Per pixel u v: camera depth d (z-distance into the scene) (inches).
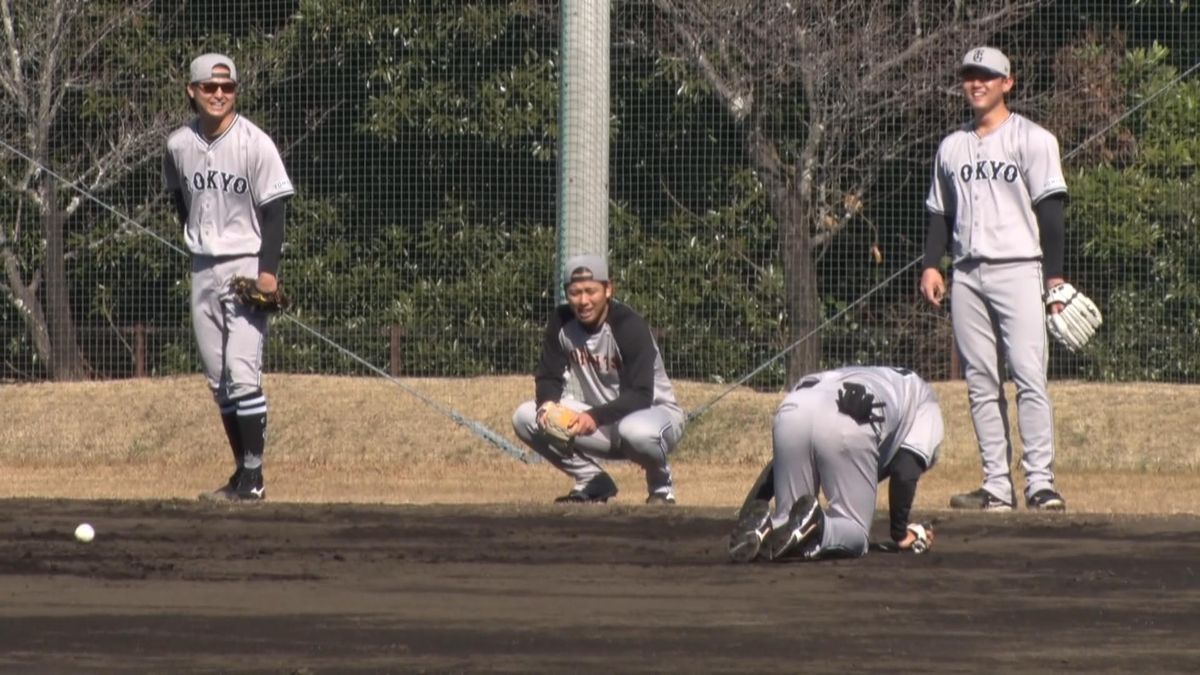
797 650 930.1
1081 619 1018.7
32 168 2851.9
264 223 1636.3
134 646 940.6
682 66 2751.0
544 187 2925.7
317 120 2925.7
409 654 920.3
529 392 2534.5
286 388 2539.4
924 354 2699.3
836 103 2699.3
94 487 2004.2
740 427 2368.4
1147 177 2746.1
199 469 2246.6
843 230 2751.0
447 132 2920.8
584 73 2160.4
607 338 1609.3
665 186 2780.5
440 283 2874.0
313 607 1052.5
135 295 2913.4
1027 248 1558.8
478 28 2928.2
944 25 2755.9
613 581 1145.4
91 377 2854.3
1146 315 2664.9
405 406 2468.0
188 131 1647.4
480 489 1987.0
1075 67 2819.9
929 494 1873.8
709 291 2716.5
